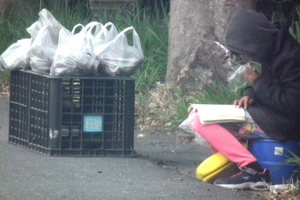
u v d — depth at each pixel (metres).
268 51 15.65
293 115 15.71
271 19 27.11
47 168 17.16
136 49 18.45
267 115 15.88
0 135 20.58
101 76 18.17
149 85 25.08
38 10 31.47
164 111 22.55
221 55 22.77
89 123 18.22
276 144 15.94
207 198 15.34
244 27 15.72
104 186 15.93
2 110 24.17
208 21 23.09
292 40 15.78
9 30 29.92
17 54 19.02
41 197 15.02
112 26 18.89
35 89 18.56
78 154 18.30
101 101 18.20
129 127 18.44
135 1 29.55
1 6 31.20
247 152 16.03
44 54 18.39
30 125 18.78
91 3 29.53
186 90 22.97
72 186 15.84
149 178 16.73
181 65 23.34
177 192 15.68
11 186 15.70
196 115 16.41
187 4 23.25
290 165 16.00
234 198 15.41
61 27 18.95
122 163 17.91
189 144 20.33
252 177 15.95
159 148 19.78
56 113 18.08
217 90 22.41
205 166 16.52
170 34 23.77
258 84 15.84
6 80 27.42
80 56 17.80
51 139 18.19
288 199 15.41
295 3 26.56
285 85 15.68
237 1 22.98
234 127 16.16
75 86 18.08
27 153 18.50
